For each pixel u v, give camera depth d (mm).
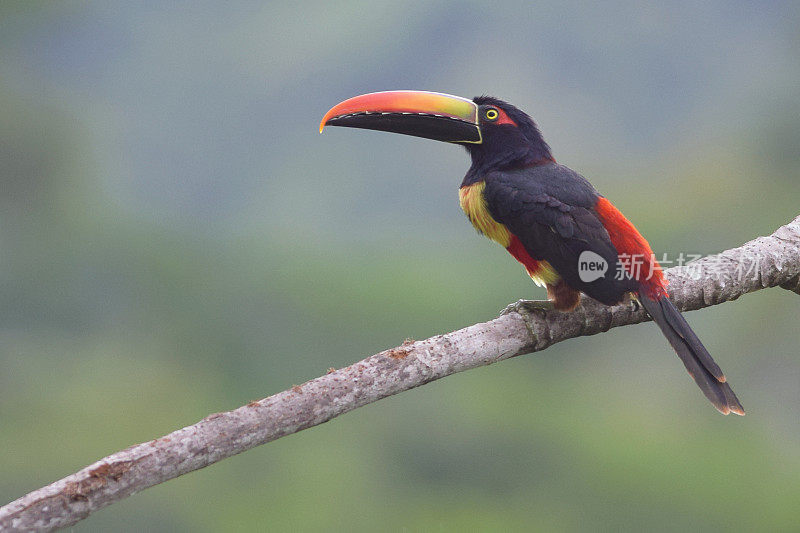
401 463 14812
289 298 18078
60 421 15711
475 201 7242
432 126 7531
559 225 6719
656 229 16625
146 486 4895
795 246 6730
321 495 14125
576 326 6574
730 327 15070
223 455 5062
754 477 14039
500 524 13602
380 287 18250
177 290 18156
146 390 16703
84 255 17797
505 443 14789
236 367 17656
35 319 17328
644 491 13805
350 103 7684
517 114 7445
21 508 4684
